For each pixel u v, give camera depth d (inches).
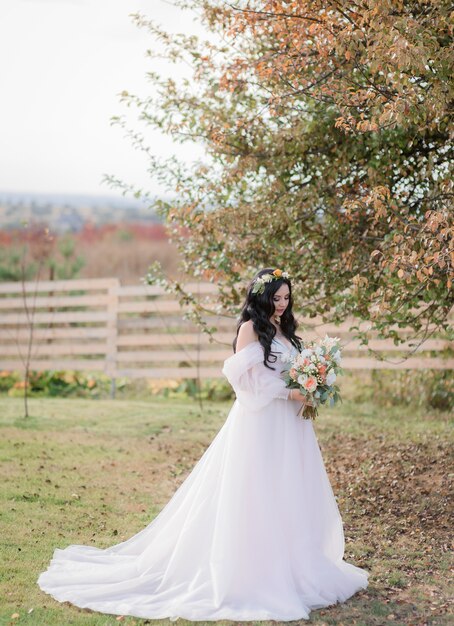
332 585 156.7
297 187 242.1
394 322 220.5
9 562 177.5
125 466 280.8
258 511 154.1
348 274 234.4
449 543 194.4
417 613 148.9
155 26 245.1
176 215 243.4
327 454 299.9
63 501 231.8
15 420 360.2
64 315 478.3
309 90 219.5
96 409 399.9
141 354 459.5
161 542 167.0
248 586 150.4
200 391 443.2
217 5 229.6
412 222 193.0
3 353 488.1
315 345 161.8
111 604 151.1
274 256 237.0
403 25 173.2
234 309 259.0
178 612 144.7
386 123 186.9
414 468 264.1
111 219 1228.5
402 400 403.2
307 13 203.6
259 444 158.1
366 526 210.8
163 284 277.1
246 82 229.8
